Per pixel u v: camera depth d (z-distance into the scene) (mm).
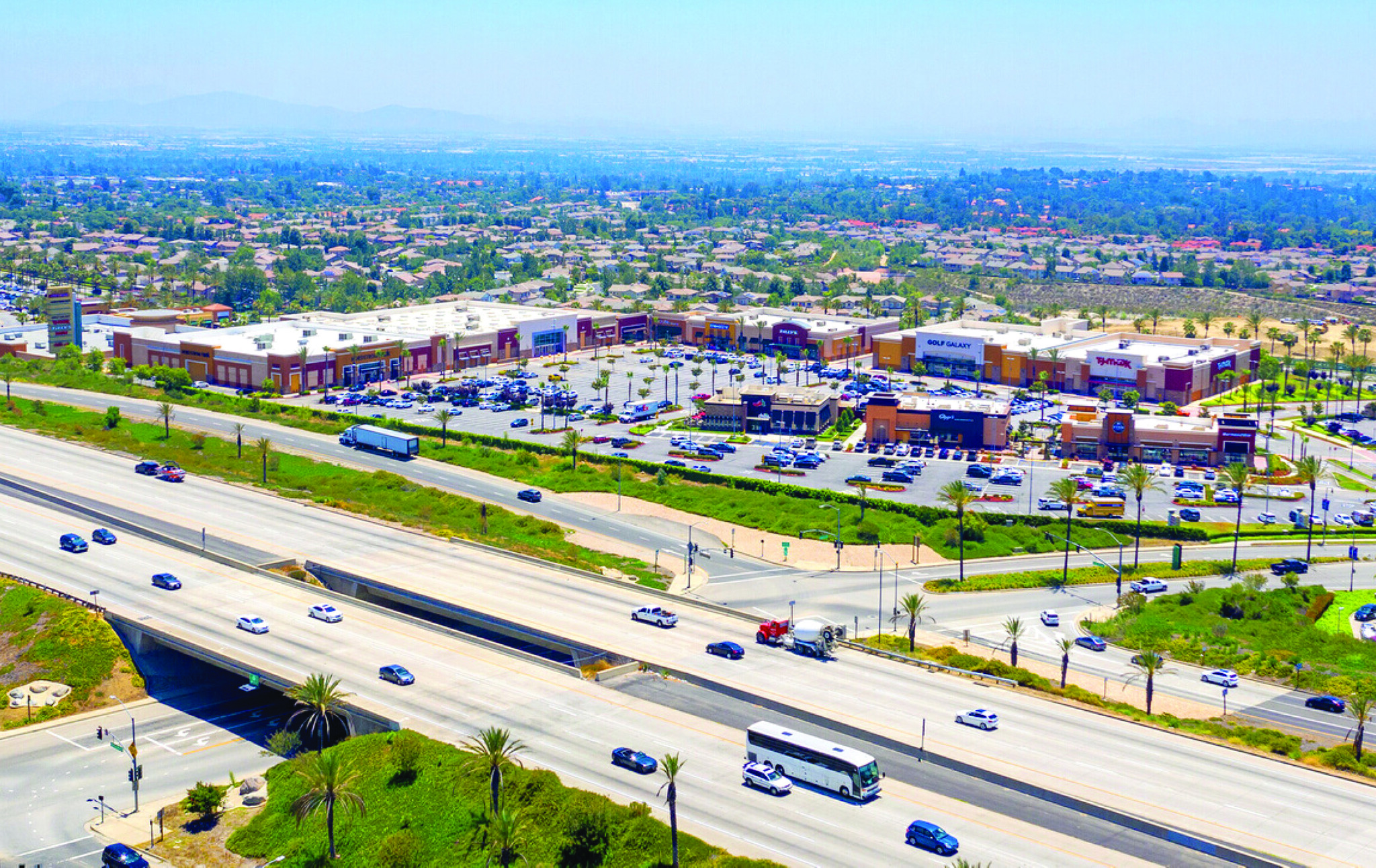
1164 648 182250
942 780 130750
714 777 130625
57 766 145375
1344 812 124625
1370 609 196625
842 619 191250
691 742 138875
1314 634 187625
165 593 184250
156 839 129000
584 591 191500
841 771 125562
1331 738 150875
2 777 142375
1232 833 119438
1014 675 161000
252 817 132500
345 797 124938
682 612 183375
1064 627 191125
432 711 145375
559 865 118000
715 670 158375
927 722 143875
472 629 183375
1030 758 135000
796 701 148625
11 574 191500
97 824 132000
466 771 129500
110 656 169250
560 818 122062
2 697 160875
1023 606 199875
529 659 161500
